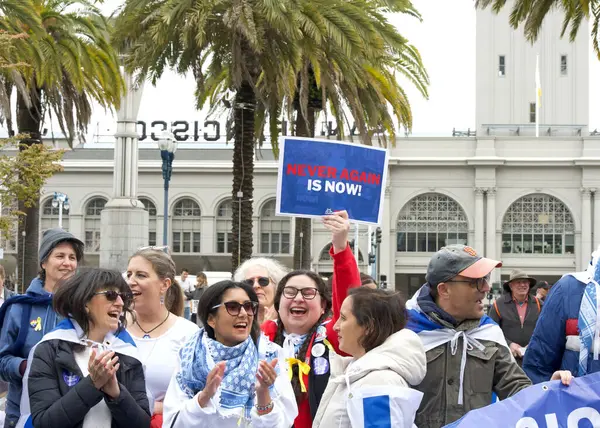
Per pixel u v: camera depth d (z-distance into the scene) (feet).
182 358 16.26
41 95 86.53
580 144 223.10
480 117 262.26
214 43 62.13
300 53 60.29
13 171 81.87
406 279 236.63
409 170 225.35
